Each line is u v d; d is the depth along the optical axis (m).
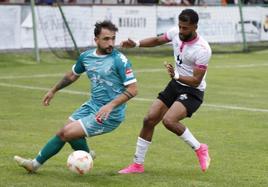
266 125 21.16
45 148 13.74
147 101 26.59
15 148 16.94
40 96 27.30
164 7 47.34
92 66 13.51
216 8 50.19
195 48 13.83
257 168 15.11
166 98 14.35
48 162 15.27
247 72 38.38
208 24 49.72
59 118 22.03
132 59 44.66
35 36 40.97
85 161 13.36
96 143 17.86
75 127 13.40
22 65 39.66
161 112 14.36
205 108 24.78
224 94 28.98
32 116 22.30
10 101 25.75
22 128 20.03
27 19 41.50
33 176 13.85
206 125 21.02
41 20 41.97
